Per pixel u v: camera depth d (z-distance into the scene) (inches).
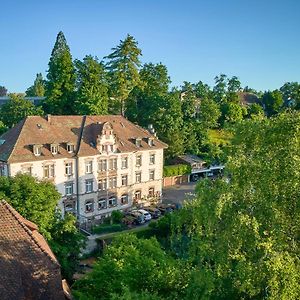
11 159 1795.0
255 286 633.6
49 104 3065.9
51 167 1941.4
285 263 589.6
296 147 647.1
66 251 1195.3
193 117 3683.6
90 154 2054.6
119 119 2390.5
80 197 2062.0
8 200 1184.2
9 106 3043.8
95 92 3029.0
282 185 637.9
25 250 805.9
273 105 4950.8
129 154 2241.6
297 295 589.6
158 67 3656.5
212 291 676.7
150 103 3137.3
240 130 749.3
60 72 3048.7
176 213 846.5
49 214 1245.7
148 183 2391.7
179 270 824.3
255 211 654.5
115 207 2224.4
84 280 902.4
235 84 4788.4
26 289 791.1
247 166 677.3
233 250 658.2
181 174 3016.7
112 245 976.9
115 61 3272.6
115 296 700.7
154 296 721.0
